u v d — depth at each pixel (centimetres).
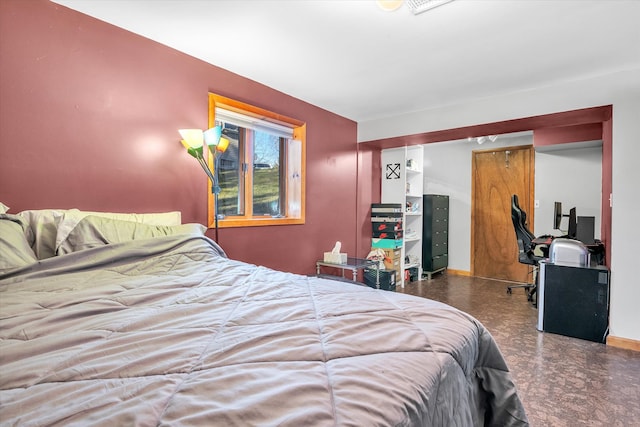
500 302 374
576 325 268
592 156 423
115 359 67
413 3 173
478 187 525
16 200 161
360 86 291
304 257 333
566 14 181
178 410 52
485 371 110
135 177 205
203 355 71
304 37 209
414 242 505
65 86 177
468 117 327
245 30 201
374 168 453
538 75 263
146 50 210
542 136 403
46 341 72
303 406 54
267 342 78
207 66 245
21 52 163
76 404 52
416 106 346
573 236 363
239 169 288
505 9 177
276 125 307
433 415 67
